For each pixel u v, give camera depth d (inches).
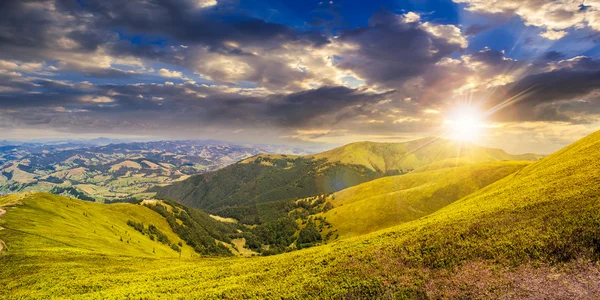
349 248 2447.1
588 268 1226.0
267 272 2338.8
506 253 1486.2
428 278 1508.4
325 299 1565.0
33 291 2287.2
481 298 1246.9
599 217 1473.9
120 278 2682.1
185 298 1926.7
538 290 1192.8
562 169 2965.1
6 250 3238.2
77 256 3410.4
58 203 6441.9
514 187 3203.7
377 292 1512.1
